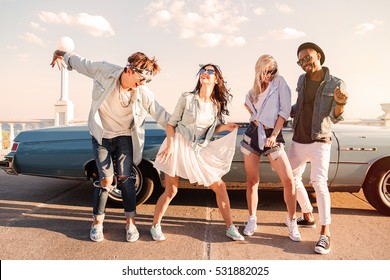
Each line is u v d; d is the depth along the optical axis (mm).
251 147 2936
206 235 3039
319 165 2826
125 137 2889
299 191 3174
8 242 2834
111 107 2787
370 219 3480
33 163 3771
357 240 2938
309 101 2902
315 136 2809
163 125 2963
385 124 7871
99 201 2848
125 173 2859
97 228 2887
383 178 3527
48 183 5113
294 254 2662
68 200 4141
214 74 2756
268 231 3150
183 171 2826
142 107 2881
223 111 2953
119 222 3330
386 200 3551
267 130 2852
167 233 3076
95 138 2783
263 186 3668
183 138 2848
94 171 3721
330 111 2779
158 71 2750
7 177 5598
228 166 2928
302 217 3318
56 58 2979
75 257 2566
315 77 2877
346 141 3547
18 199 4172
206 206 3918
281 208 3857
